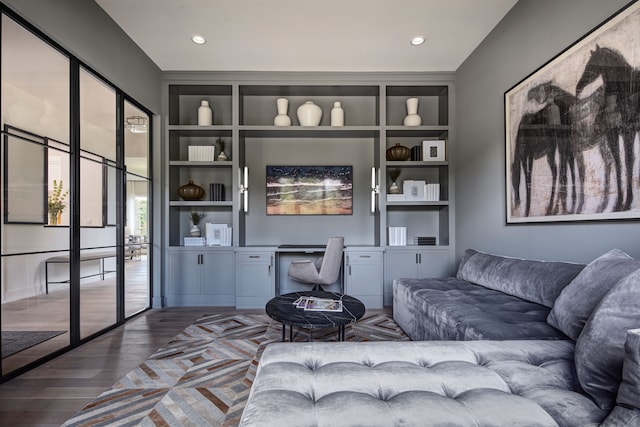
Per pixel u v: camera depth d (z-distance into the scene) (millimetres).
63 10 2217
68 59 2363
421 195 3805
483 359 1200
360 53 3271
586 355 1000
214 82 3691
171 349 2330
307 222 4074
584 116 1847
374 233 4016
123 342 2477
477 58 3164
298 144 4094
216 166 3973
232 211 3854
